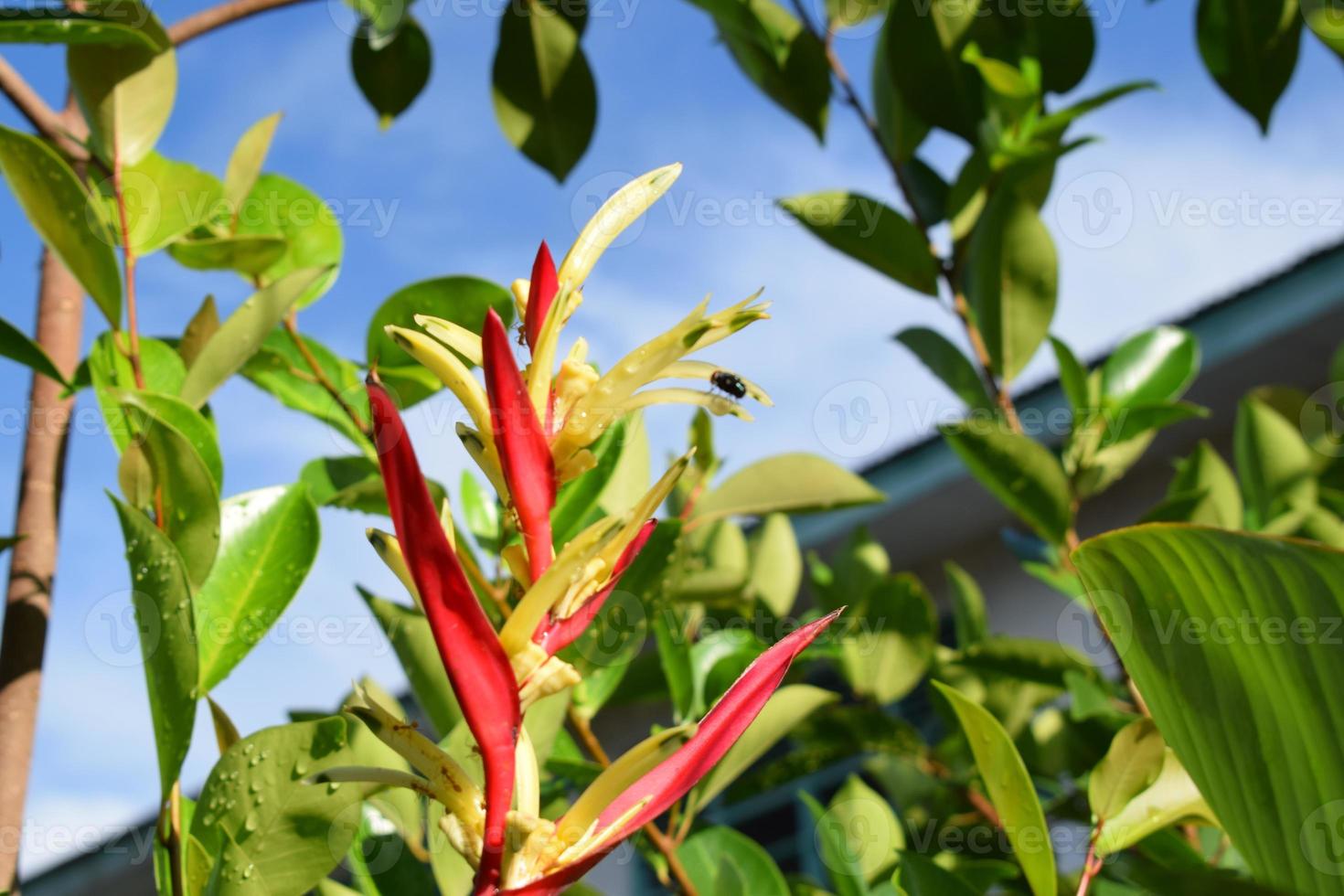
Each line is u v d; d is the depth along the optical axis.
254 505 1.54
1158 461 5.47
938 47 2.30
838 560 3.48
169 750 1.23
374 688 1.59
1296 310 4.62
